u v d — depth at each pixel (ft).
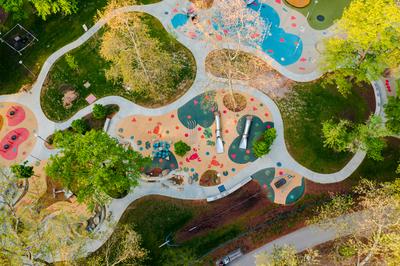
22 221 162.61
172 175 183.93
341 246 162.40
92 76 211.20
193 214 174.60
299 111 193.36
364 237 164.45
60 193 184.55
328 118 190.19
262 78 202.80
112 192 178.40
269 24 218.18
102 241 171.63
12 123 204.54
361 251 147.95
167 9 226.99
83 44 221.05
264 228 169.68
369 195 153.69
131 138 194.49
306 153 184.24
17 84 214.69
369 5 159.74
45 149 197.16
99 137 150.61
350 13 163.84
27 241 142.31
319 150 183.73
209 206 175.83
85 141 147.95
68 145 152.15
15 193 170.50
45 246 148.46
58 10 212.23
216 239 168.76
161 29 220.84
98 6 230.89
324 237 166.50
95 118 200.13
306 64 205.98
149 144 192.13
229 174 182.91
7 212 150.41
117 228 173.58
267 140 180.45
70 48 220.64
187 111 198.59
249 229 169.78
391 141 183.21
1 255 136.46
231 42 212.02
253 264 164.35
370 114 188.24
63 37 224.12
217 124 191.52
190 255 166.20
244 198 176.35
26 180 188.55
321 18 219.20
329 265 160.04
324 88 197.26
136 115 200.03
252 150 186.91
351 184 176.35
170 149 190.08
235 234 169.17
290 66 205.98
